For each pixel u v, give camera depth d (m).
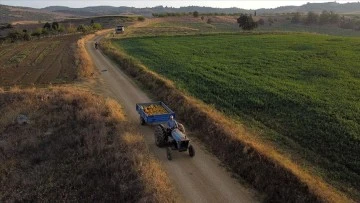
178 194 16.16
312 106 27.44
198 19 167.62
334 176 17.09
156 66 46.25
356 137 20.95
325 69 42.72
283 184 15.77
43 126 25.80
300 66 45.06
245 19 111.75
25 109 28.66
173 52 59.84
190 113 25.62
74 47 66.50
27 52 63.31
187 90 33.19
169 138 20.22
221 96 31.00
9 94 31.80
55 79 39.94
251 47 65.00
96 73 43.28
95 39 87.69
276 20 171.00
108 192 16.61
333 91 32.09
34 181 18.66
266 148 18.75
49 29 110.12
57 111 27.98
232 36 86.62
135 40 81.44
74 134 23.44
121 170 17.75
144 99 32.03
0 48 70.94
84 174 18.56
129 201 15.50
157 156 19.98
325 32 130.12
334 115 25.08
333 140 20.86
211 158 19.58
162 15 181.25
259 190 16.44
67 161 20.30
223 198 15.91
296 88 33.28
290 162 17.47
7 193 17.97
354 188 16.12
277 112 26.38
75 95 30.34
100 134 21.91
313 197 14.58
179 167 18.62
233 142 19.59
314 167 17.95
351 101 28.83
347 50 58.09
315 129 22.62
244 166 17.80
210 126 22.28
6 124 26.62
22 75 42.62
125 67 46.16
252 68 44.16
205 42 74.50
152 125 24.94
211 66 45.59
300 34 90.12
